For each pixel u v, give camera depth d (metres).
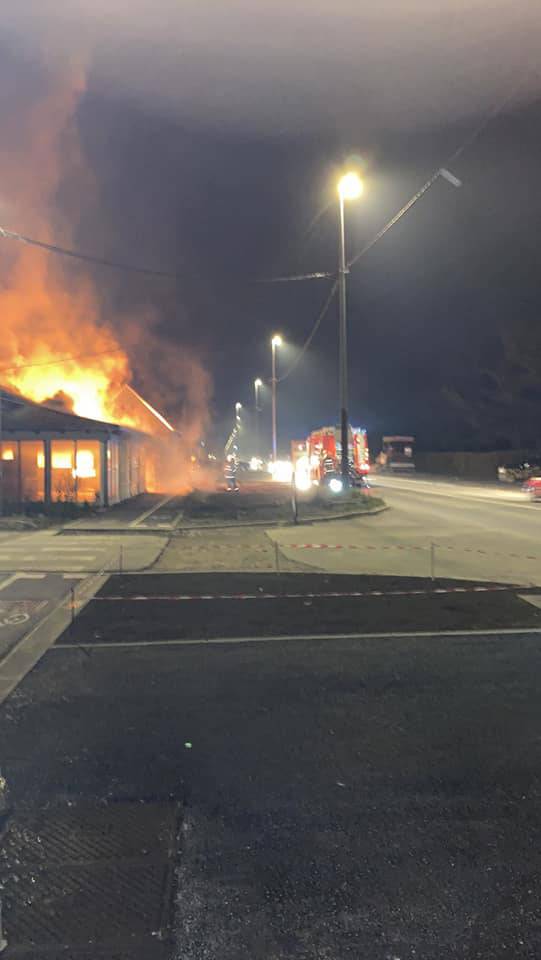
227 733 5.36
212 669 7.02
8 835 3.84
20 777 4.59
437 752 4.99
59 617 9.30
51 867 3.53
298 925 3.09
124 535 19.53
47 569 13.28
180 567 13.61
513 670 6.94
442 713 5.77
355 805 4.21
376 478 60.78
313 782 4.52
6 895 3.29
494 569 13.23
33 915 3.14
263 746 5.11
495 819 4.04
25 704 6.01
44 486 27.58
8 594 10.88
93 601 10.30
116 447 30.17
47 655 7.54
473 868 3.54
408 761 4.84
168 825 3.95
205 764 4.80
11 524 21.25
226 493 37.88
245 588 11.29
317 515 24.22
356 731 5.39
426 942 2.99
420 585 11.48
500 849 3.72
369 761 4.84
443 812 4.12
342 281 26.86
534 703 6.00
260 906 3.23
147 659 7.38
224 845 3.75
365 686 6.47
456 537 18.64
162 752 5.00
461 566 13.62
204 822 4.00
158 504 30.12
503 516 24.86
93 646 7.88
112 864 3.55
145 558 14.75
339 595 10.66
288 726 5.50
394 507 29.11
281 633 8.45
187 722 5.59
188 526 21.44
